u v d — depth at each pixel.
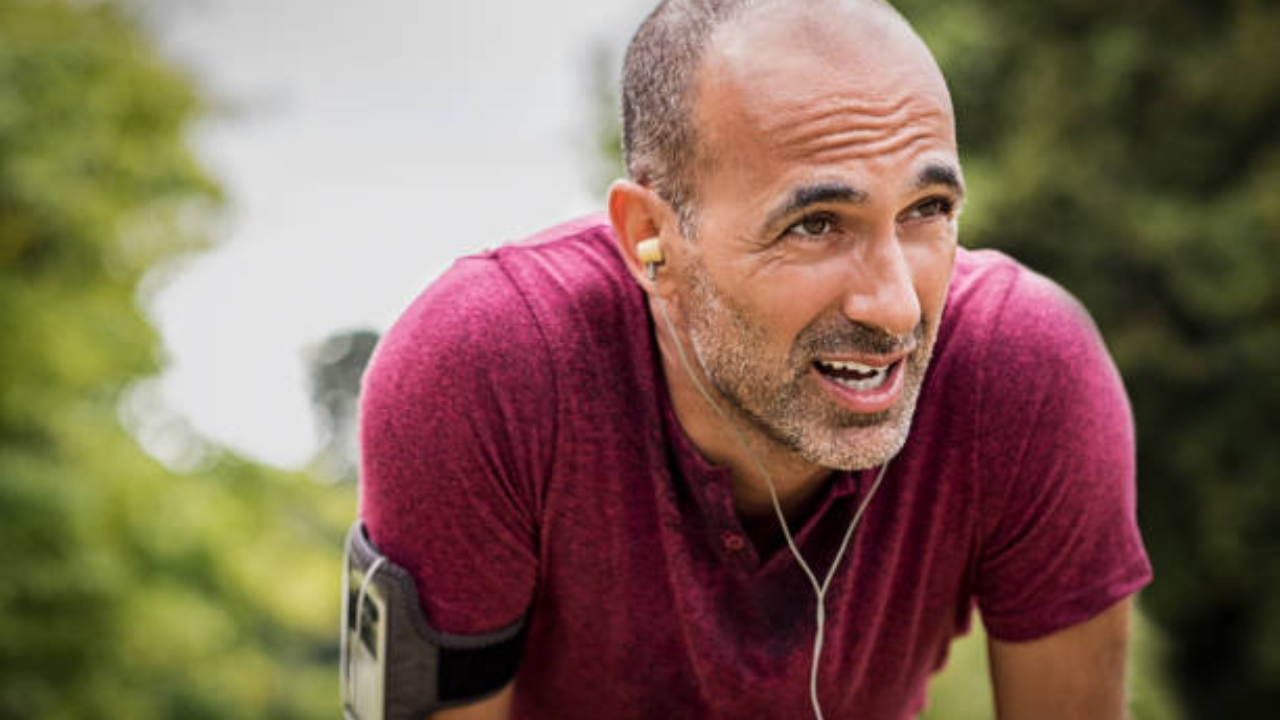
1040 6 11.00
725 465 1.59
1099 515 1.67
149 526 6.61
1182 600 11.16
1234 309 10.29
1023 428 1.62
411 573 1.70
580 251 1.68
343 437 16.75
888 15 1.40
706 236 1.45
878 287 1.38
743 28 1.40
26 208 6.31
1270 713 11.55
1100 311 10.75
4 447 6.28
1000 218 10.44
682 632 1.69
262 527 7.50
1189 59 10.75
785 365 1.44
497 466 1.62
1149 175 10.83
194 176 6.84
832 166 1.36
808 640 1.65
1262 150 10.77
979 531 1.69
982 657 5.76
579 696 1.83
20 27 6.58
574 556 1.68
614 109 10.80
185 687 7.04
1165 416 11.04
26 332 6.27
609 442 1.61
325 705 8.04
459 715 1.77
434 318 1.64
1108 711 1.78
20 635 6.23
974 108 10.73
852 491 1.59
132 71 6.70
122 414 7.15
